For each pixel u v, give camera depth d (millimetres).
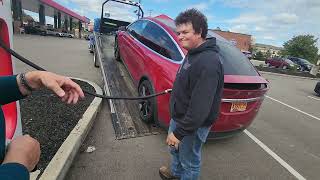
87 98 5832
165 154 4113
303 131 6297
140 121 4953
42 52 15094
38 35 35562
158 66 4414
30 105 4988
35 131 3990
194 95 2354
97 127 4770
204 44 2428
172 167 3275
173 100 2740
